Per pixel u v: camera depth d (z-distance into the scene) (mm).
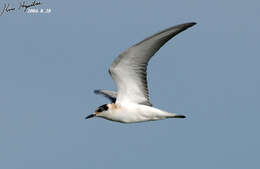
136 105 15438
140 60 14680
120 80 15227
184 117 15211
